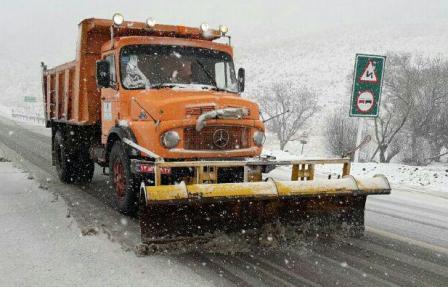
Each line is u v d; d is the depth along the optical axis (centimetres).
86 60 775
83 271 417
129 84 663
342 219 545
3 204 677
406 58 2222
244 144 608
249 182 489
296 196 492
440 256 490
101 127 770
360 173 1077
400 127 2100
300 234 526
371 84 998
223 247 486
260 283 402
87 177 898
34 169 1059
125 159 615
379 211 700
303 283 405
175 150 567
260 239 505
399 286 406
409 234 572
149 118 591
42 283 390
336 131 2419
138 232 544
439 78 2195
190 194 450
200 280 404
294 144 2984
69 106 870
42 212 634
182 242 476
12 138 1934
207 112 574
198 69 708
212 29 779
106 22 742
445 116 2161
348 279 418
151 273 416
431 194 855
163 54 689
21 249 473
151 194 438
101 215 627
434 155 2239
